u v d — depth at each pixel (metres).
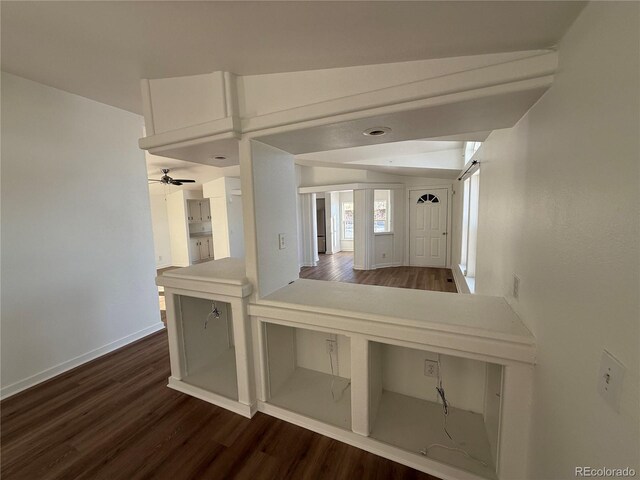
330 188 6.62
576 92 0.86
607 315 0.70
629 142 0.62
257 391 1.91
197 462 1.53
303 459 1.54
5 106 2.09
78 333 2.56
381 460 1.52
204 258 9.21
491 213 1.99
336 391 2.00
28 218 2.24
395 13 0.90
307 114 1.44
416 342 1.37
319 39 1.12
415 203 6.81
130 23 1.12
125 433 1.74
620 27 0.65
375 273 6.25
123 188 2.93
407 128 1.51
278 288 2.01
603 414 0.71
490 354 1.23
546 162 1.07
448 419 1.71
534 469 1.15
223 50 1.29
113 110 2.82
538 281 1.14
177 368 2.17
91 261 2.66
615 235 0.67
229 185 6.90
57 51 1.51
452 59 1.18
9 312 2.15
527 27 0.92
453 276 5.84
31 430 1.78
